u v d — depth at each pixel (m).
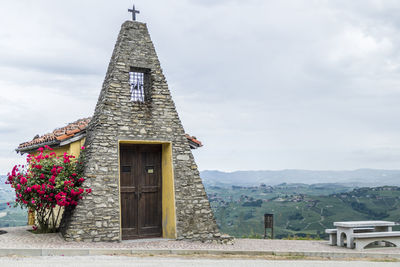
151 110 12.78
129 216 12.55
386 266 9.21
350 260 10.73
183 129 13.16
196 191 12.90
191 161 13.05
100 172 11.70
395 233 12.91
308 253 11.33
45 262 8.12
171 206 12.59
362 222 13.27
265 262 9.34
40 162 11.74
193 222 12.64
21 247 9.54
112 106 12.23
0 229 13.01
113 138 12.05
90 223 11.27
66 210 11.95
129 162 12.73
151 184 13.02
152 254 10.24
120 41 12.95
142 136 12.46
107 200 11.62
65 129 14.16
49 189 11.19
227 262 9.08
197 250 10.78
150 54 13.17
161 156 13.27
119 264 8.05
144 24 13.38
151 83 13.02
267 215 16.97
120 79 12.53
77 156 13.11
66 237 10.96
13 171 11.85
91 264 7.97
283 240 14.97
